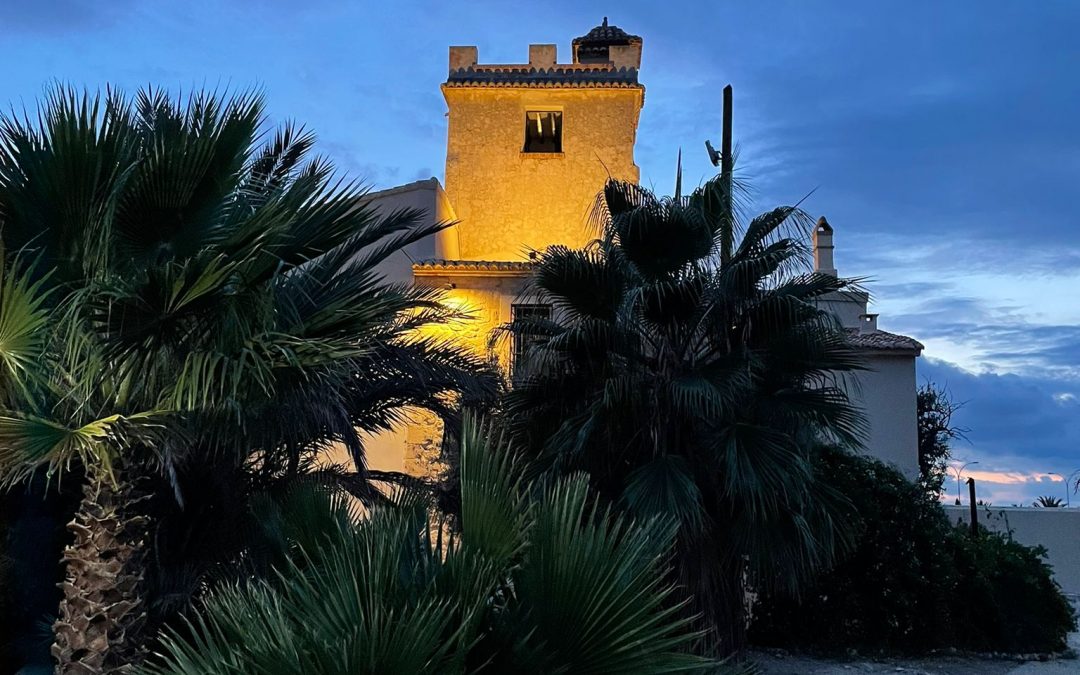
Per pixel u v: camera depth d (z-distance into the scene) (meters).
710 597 9.46
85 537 7.16
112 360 6.75
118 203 6.97
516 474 9.73
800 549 9.52
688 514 9.07
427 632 3.76
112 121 7.21
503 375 11.86
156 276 6.34
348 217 7.50
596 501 4.64
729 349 10.37
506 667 4.15
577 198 23.30
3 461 6.77
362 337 7.80
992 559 13.59
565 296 10.61
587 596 4.11
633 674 3.97
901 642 13.12
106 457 6.98
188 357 6.69
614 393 9.80
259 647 3.88
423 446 15.80
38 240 7.11
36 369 6.77
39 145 7.01
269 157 9.53
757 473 9.16
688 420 10.20
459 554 4.52
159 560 8.61
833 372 11.03
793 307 10.00
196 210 7.29
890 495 13.47
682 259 10.33
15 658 9.20
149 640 7.70
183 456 7.94
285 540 6.56
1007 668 12.41
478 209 23.36
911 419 19.23
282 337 6.84
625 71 23.89
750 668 5.18
